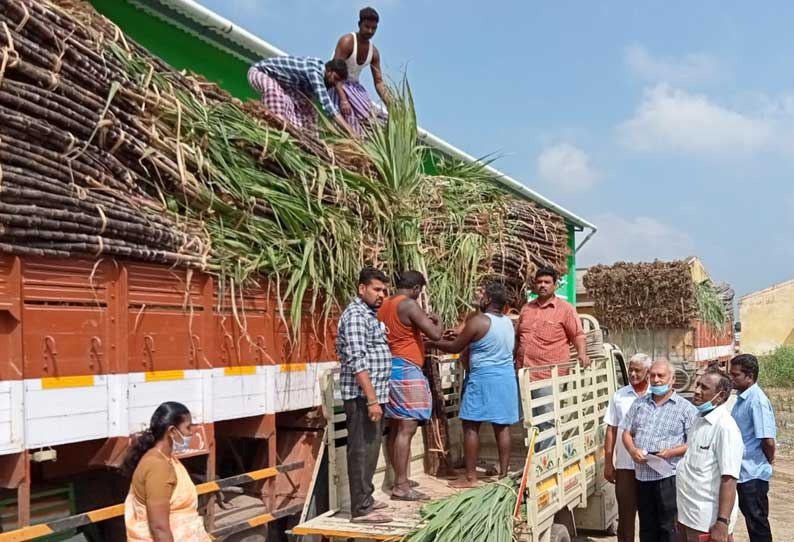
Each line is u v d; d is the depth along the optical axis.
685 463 5.50
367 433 4.93
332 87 7.19
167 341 3.94
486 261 7.07
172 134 4.25
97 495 4.02
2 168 3.10
